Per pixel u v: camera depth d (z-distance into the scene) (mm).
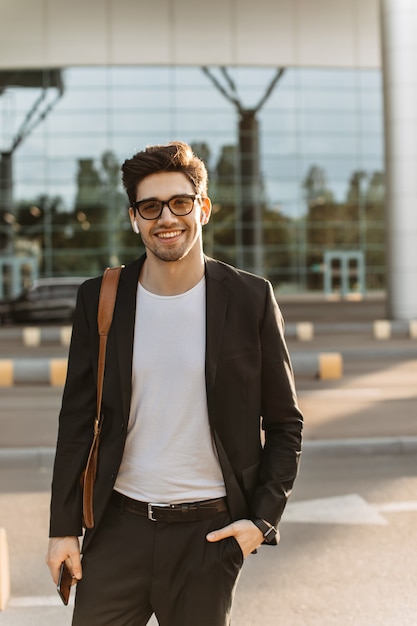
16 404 10633
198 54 38094
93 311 2264
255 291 2266
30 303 29734
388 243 25109
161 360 2195
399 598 4199
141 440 2221
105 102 39219
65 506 2234
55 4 36906
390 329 21953
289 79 40344
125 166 2188
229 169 41062
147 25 37531
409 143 24766
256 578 4551
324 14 38281
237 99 40000
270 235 42094
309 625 3885
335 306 36625
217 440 2182
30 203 40031
